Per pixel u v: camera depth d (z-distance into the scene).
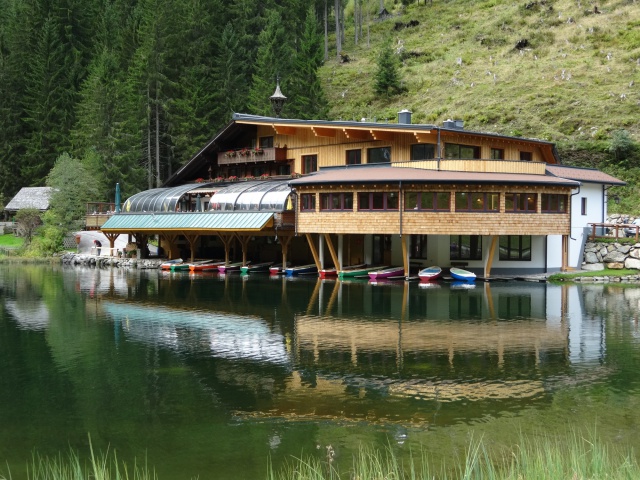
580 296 32.25
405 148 44.28
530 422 13.24
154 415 13.98
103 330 23.70
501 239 42.19
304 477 10.28
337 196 40.22
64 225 69.56
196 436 12.74
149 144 78.62
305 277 43.38
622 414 13.72
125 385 16.28
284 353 19.58
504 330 23.14
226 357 19.16
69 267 54.91
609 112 70.25
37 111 85.25
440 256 42.53
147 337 22.30
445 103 85.81
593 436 12.39
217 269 50.12
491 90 84.69
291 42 102.44
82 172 70.75
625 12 95.50
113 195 75.88
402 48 110.00
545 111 74.19
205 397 15.23
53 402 14.95
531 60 91.00
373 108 93.50
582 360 18.53
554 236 42.34
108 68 85.12
